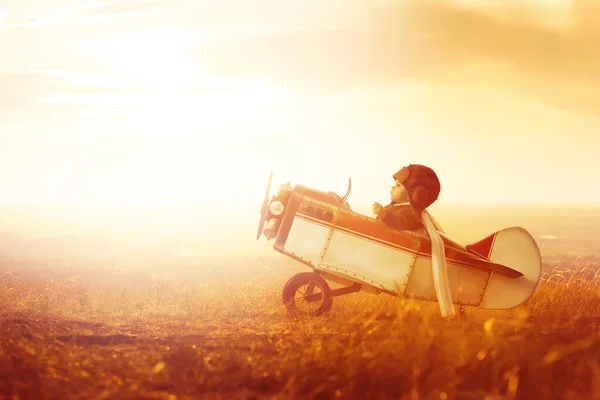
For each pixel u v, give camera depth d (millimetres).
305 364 5402
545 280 10695
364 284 8773
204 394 4844
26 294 10500
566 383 4922
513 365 5195
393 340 5793
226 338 7004
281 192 9172
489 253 8766
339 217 8898
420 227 8789
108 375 5180
